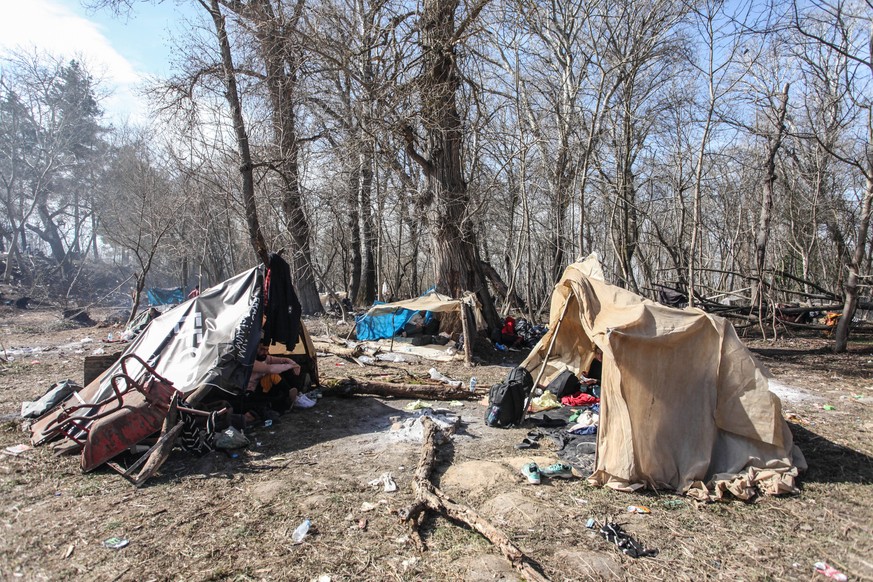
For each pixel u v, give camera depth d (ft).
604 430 16.14
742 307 54.75
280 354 26.08
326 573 11.10
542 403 23.70
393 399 26.03
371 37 41.45
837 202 72.23
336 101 45.03
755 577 11.05
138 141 85.40
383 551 11.98
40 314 77.77
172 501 14.42
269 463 17.37
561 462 17.08
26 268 110.93
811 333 54.75
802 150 66.90
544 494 15.05
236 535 12.60
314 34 37.99
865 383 31.04
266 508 14.05
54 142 116.57
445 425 21.09
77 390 22.21
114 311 83.92
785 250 89.20
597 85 65.77
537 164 69.00
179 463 17.10
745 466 16.10
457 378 31.58
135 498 14.58
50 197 131.44
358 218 76.64
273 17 39.06
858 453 18.63
